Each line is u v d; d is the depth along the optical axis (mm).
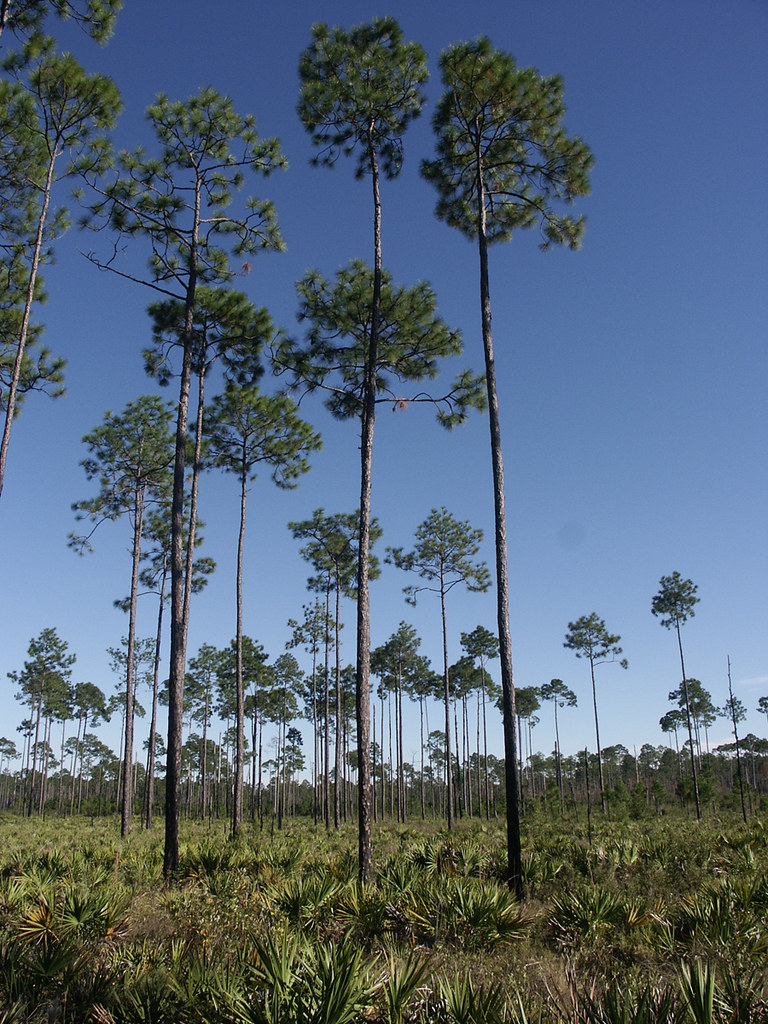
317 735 47969
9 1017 4551
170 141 15570
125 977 5078
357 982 4270
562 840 17047
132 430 27547
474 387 15719
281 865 11523
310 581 36531
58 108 13188
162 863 12125
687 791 46344
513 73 13016
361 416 16766
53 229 15195
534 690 61250
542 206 14953
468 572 33094
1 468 12023
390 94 14625
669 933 6867
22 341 12883
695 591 42969
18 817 49188
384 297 15383
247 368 18156
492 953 6770
